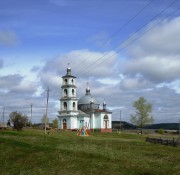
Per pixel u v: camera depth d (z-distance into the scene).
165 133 145.00
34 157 36.66
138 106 130.88
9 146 45.34
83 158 34.75
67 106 137.12
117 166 30.23
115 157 35.62
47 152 39.56
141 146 52.31
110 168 29.33
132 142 62.12
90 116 143.12
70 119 134.75
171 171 28.12
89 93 156.50
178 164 31.89
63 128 136.00
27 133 74.50
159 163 32.38
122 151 42.66
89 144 51.22
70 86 137.38
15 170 30.33
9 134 67.06
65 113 136.75
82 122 136.88
